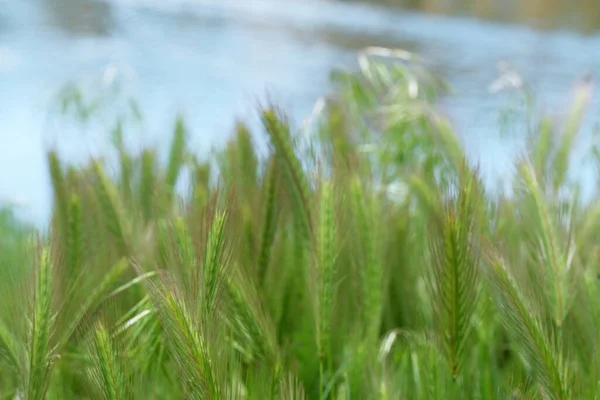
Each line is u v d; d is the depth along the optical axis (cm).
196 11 939
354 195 137
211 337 122
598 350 128
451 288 126
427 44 754
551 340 125
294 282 141
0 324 128
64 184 142
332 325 139
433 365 130
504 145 198
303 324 140
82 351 129
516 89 242
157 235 138
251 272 136
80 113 284
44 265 124
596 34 910
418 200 150
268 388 127
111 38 689
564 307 128
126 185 150
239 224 133
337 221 133
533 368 124
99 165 142
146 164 153
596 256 133
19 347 126
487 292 132
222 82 523
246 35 783
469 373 136
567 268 129
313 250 133
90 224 140
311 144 139
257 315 129
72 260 136
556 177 145
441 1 1215
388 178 182
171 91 476
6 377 132
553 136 154
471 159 136
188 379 120
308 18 958
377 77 245
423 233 145
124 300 135
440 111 173
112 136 237
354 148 163
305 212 137
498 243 130
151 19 827
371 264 137
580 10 1129
